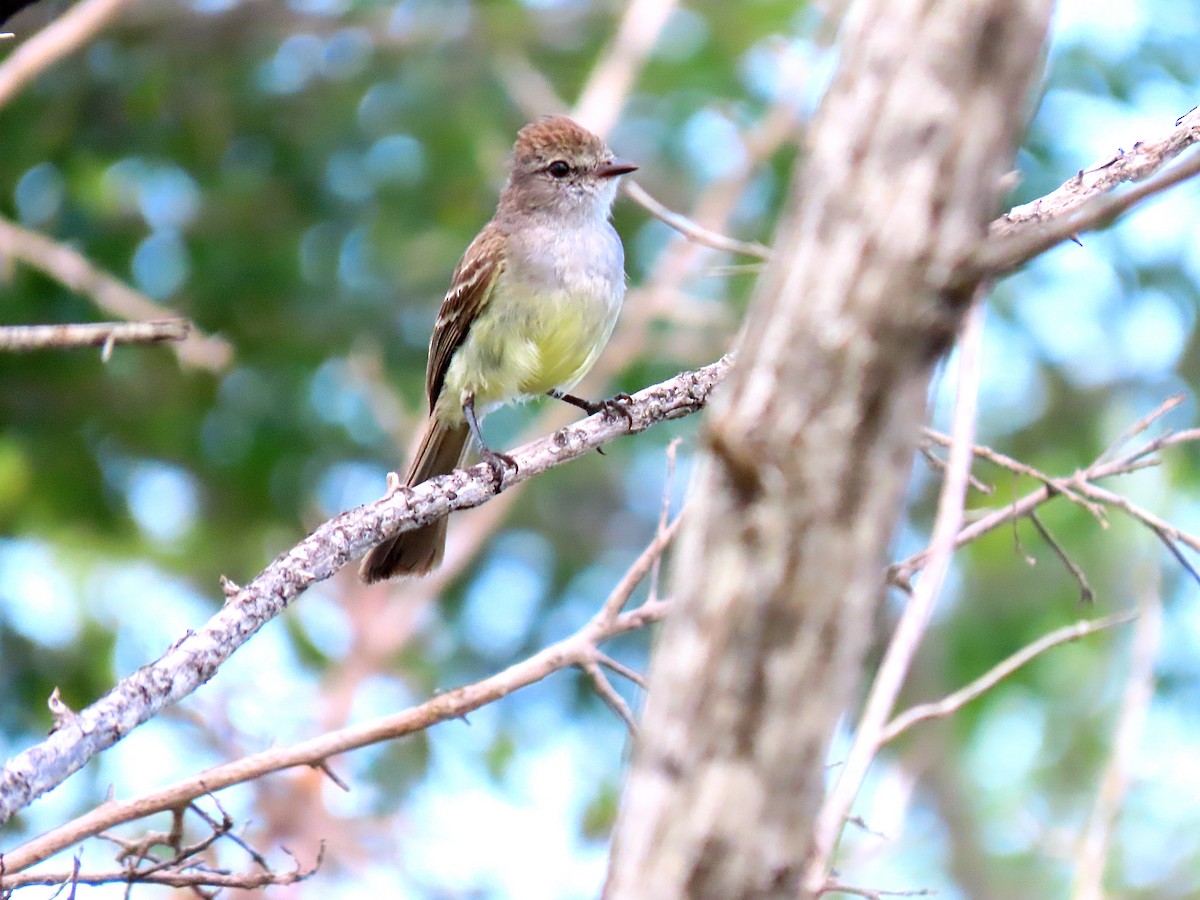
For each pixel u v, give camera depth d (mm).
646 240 16469
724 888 3273
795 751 3268
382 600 14312
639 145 16469
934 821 14438
